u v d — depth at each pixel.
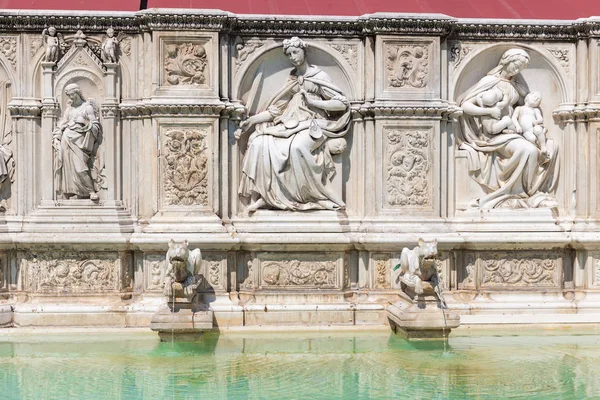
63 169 7.46
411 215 7.61
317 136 7.54
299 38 7.59
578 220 7.79
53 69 7.46
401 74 7.58
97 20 7.45
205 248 7.39
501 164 7.83
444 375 6.09
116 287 7.49
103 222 7.42
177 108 7.37
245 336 7.21
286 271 7.62
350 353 6.70
